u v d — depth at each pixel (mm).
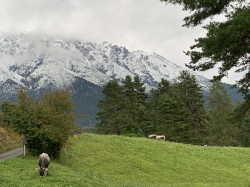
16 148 44844
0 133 46031
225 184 27328
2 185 17578
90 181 23172
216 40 12477
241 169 42375
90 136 49781
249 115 77938
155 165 39719
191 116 83688
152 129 83438
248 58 14070
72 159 36625
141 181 32688
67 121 33562
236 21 11539
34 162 27906
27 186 18453
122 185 25266
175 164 41031
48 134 32000
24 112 32625
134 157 41781
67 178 22312
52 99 34594
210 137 84500
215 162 44125
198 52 14828
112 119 79750
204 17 15188
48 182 20516
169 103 78812
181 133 77438
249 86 16391
